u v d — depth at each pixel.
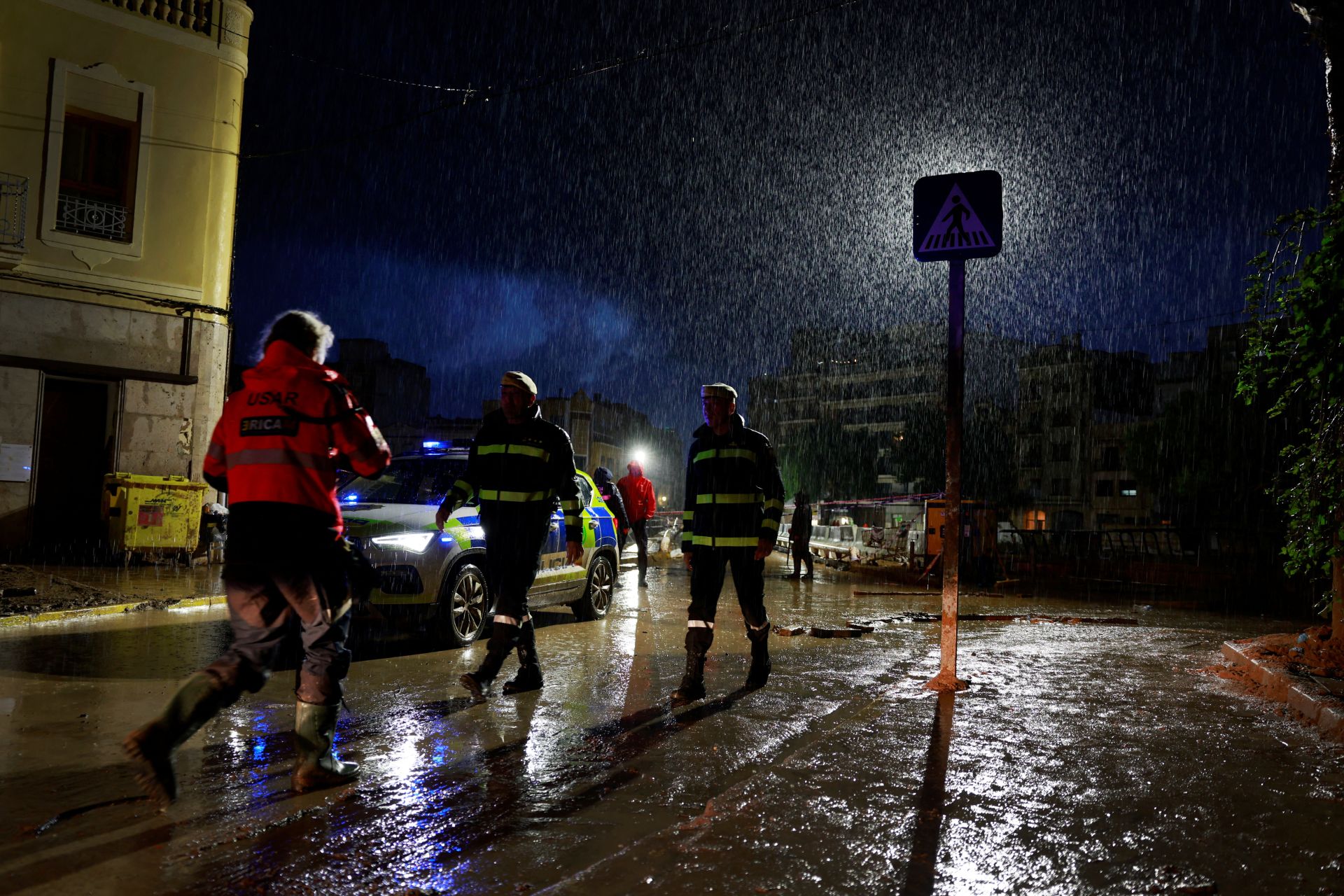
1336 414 6.32
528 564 5.53
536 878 2.76
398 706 5.21
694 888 2.70
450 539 7.48
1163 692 5.80
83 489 15.22
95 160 15.32
